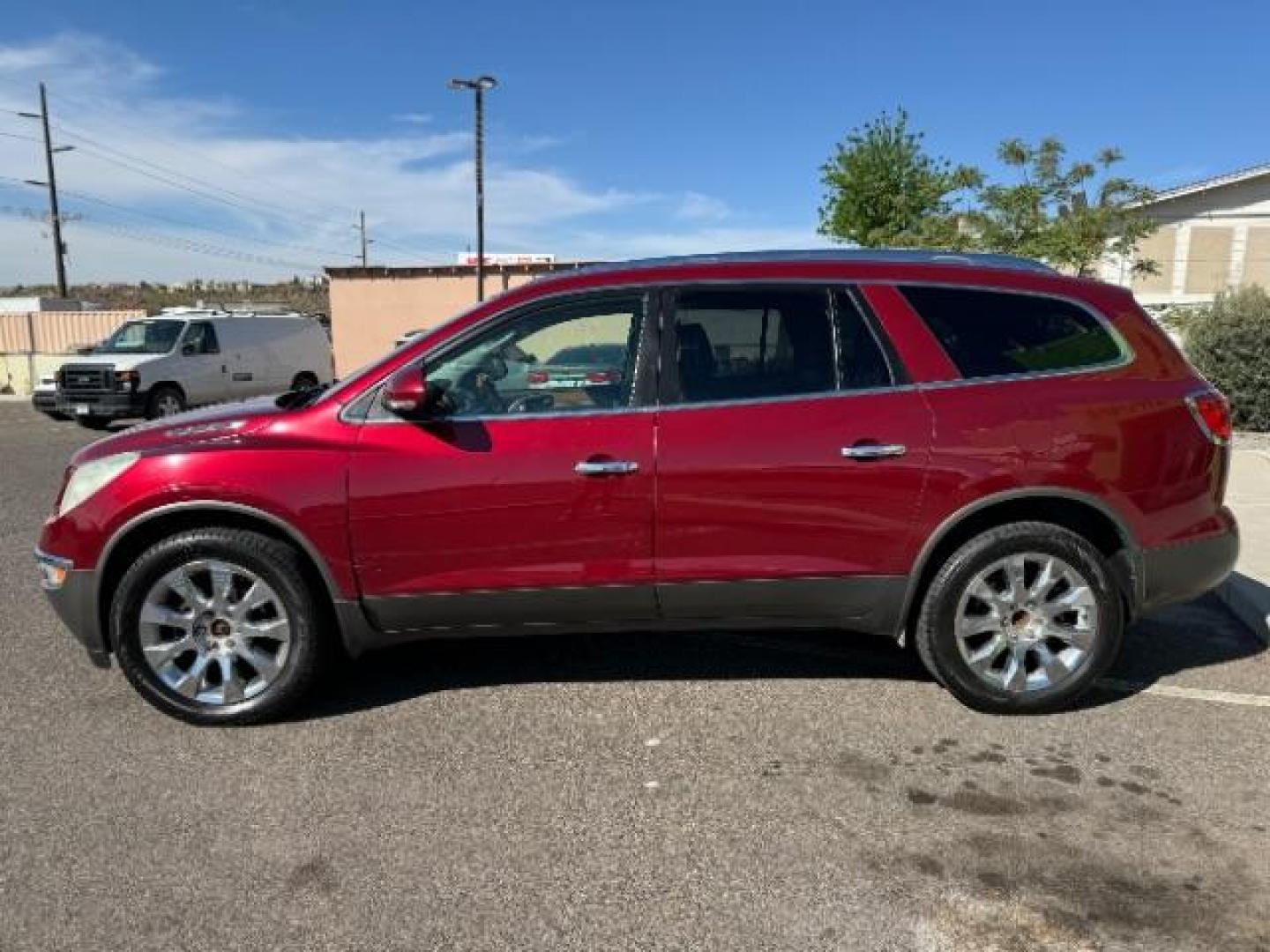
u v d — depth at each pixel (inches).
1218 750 147.6
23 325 1141.7
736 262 160.1
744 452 151.0
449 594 154.5
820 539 153.8
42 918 110.5
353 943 106.0
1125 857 120.2
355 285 1343.5
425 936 107.0
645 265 160.1
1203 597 221.8
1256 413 454.3
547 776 141.6
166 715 162.6
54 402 650.2
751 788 137.6
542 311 156.4
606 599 155.6
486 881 116.7
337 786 139.0
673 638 197.9
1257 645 192.2
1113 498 155.3
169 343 665.0
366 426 153.1
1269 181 1034.1
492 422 152.5
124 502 152.3
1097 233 636.1
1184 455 157.9
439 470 151.0
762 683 174.4
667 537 152.9
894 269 159.3
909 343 155.4
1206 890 113.3
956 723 157.5
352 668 183.3
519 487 151.1
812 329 156.2
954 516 153.6
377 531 152.3
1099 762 144.0
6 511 347.9
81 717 162.9
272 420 156.3
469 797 135.8
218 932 108.0
